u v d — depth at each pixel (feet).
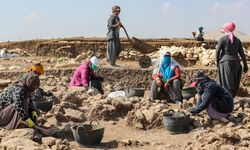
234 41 27.68
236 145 18.20
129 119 23.18
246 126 21.63
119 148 19.38
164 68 29.35
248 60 57.72
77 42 88.17
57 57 85.56
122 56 69.05
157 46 85.61
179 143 19.94
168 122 21.58
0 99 19.61
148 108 24.71
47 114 23.58
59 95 27.61
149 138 21.03
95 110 24.80
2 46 99.66
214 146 17.92
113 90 37.58
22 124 19.12
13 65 59.62
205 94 22.31
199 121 22.57
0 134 18.45
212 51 58.70
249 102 27.66
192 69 46.96
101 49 86.74
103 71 46.78
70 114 23.88
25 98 19.61
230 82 27.66
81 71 32.04
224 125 22.25
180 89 28.78
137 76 46.80
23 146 15.80
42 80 39.32
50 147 17.79
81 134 19.26
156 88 29.12
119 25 49.01
